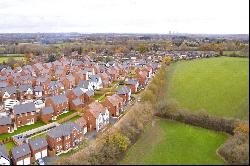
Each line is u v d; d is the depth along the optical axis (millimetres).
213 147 95375
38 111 129375
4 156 87125
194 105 125125
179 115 117688
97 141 95625
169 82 165875
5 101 150375
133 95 162625
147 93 129750
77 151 97000
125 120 109438
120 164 85188
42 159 92250
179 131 108375
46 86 169875
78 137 104562
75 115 131375
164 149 94188
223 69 181625
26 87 165625
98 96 161125
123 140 91500
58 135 97688
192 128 111062
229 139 98812
